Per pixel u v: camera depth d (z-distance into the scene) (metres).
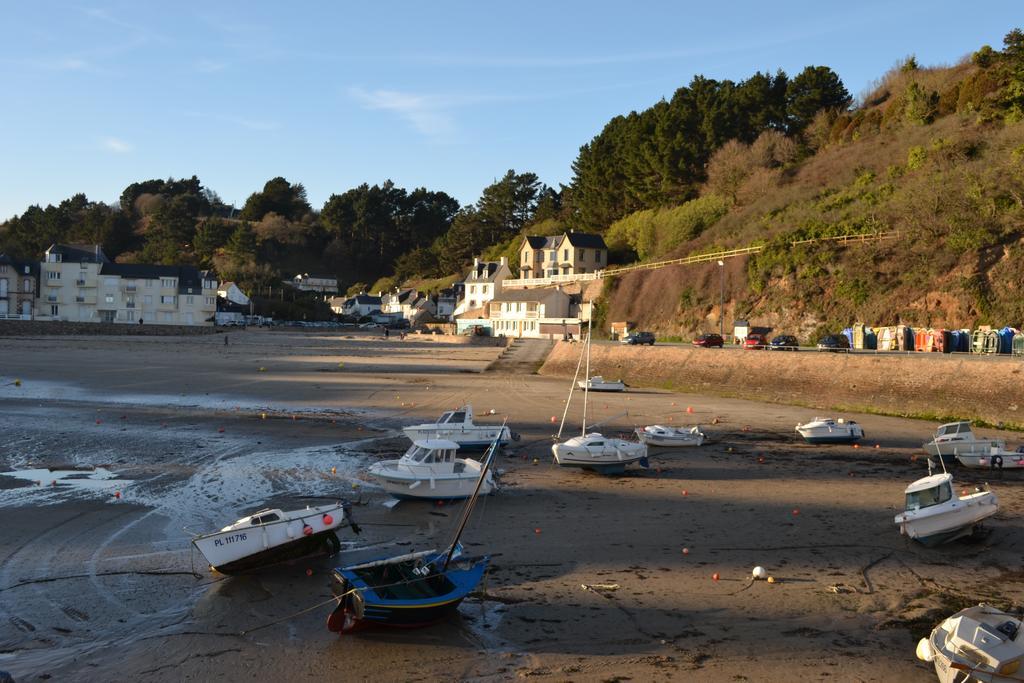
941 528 18.25
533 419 37.94
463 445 30.41
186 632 13.62
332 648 13.13
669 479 25.47
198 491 22.72
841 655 12.88
